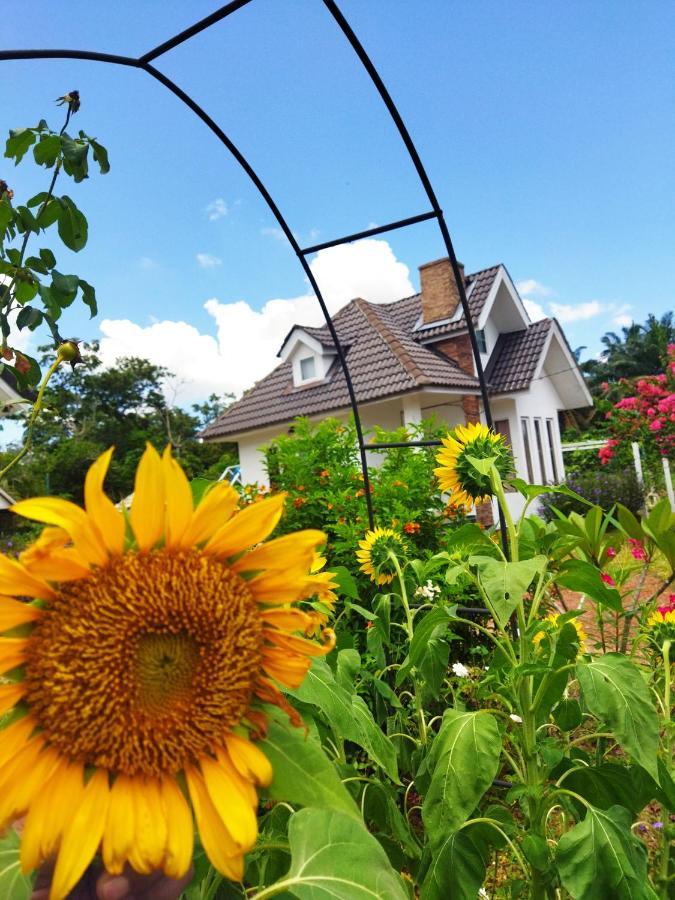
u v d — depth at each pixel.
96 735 0.81
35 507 0.80
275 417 15.44
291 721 0.89
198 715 0.84
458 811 1.51
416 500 5.35
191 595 0.85
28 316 2.02
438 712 3.68
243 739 0.88
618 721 1.53
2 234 2.02
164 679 0.85
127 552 0.88
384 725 3.12
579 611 1.96
